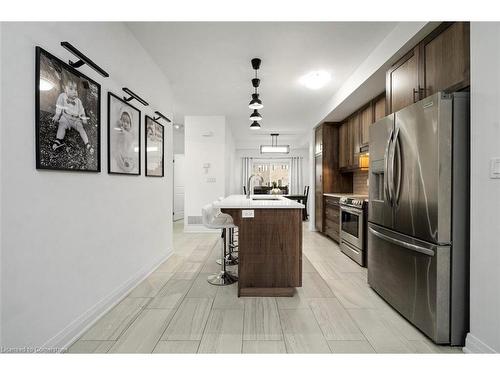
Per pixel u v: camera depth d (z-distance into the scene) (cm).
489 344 149
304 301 236
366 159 401
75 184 176
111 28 224
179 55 306
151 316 207
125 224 248
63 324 164
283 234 247
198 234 553
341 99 395
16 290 131
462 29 177
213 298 241
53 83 153
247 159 979
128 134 252
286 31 256
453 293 169
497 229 144
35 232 143
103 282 210
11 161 128
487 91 150
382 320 203
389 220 223
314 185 600
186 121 575
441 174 168
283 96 446
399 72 251
